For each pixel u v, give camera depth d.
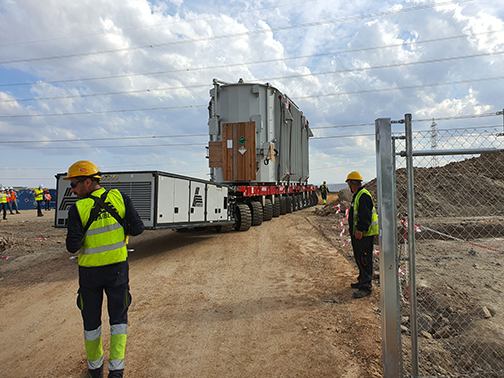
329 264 6.41
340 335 3.53
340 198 16.50
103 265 2.66
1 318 4.34
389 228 2.60
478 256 6.35
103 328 3.90
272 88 12.84
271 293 4.94
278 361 3.10
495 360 3.07
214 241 8.93
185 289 5.23
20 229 12.44
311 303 4.47
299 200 18.55
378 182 2.66
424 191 11.78
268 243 8.54
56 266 6.86
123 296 2.75
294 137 16.03
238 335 3.65
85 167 2.80
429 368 2.96
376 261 6.33
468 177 12.32
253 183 12.27
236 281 5.57
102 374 2.87
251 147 11.77
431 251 6.82
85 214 2.65
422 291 4.68
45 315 4.38
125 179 6.54
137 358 3.23
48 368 3.13
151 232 10.94
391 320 2.58
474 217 9.66
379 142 2.64
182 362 3.15
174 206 6.91
